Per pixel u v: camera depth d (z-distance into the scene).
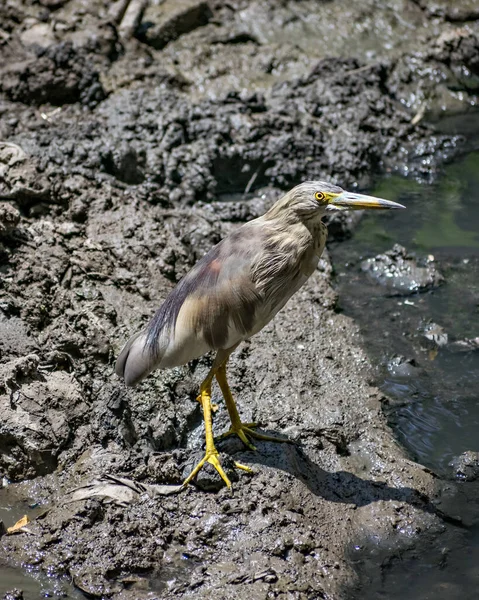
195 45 18.23
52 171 13.66
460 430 10.63
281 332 11.98
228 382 10.95
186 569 8.69
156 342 9.25
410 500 9.52
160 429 9.94
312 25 19.05
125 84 16.78
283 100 16.91
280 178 15.38
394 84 18.14
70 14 18.00
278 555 8.70
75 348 10.81
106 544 8.80
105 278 11.99
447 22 19.61
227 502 9.17
